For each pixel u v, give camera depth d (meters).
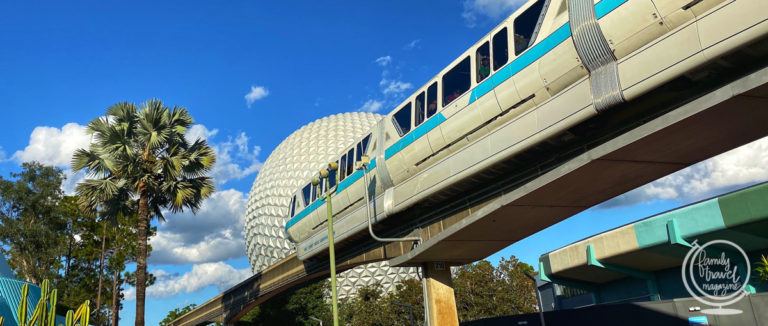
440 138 16.47
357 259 25.98
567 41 12.02
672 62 10.09
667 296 31.94
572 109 12.04
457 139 15.80
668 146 11.66
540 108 12.94
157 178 27.22
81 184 26.86
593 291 39.84
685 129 10.75
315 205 26.42
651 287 32.72
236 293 52.41
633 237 28.70
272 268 41.38
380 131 20.48
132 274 56.91
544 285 50.56
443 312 20.12
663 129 10.62
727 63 10.16
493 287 49.81
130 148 26.06
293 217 29.52
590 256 32.03
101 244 55.88
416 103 18.27
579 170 12.56
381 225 21.38
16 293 22.73
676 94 11.45
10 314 21.28
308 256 27.25
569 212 16.12
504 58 14.13
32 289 24.30
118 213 28.20
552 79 12.52
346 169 23.56
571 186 13.68
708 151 12.38
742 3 9.04
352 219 22.48
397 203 18.92
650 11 10.29
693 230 25.02
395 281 70.50
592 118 12.67
